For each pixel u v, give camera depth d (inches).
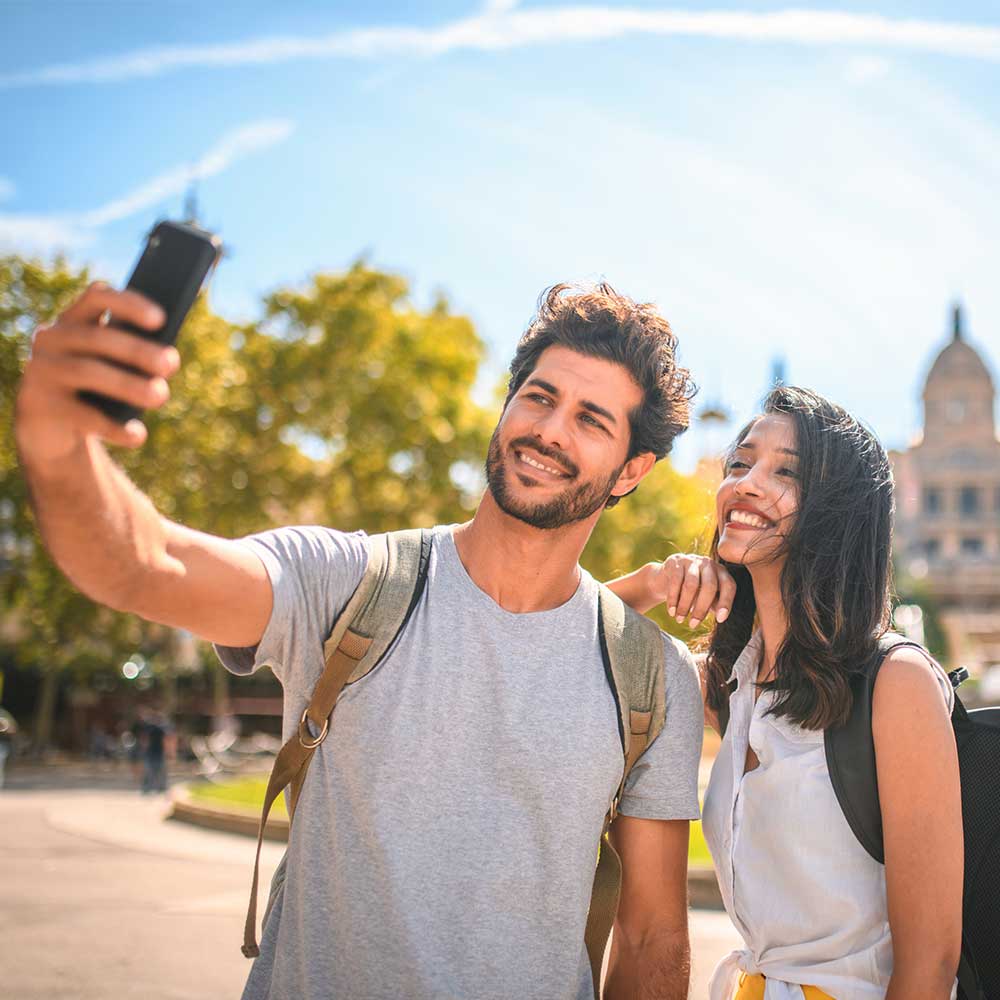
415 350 1125.1
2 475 1011.3
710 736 699.4
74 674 1465.3
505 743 80.2
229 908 332.2
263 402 1108.5
